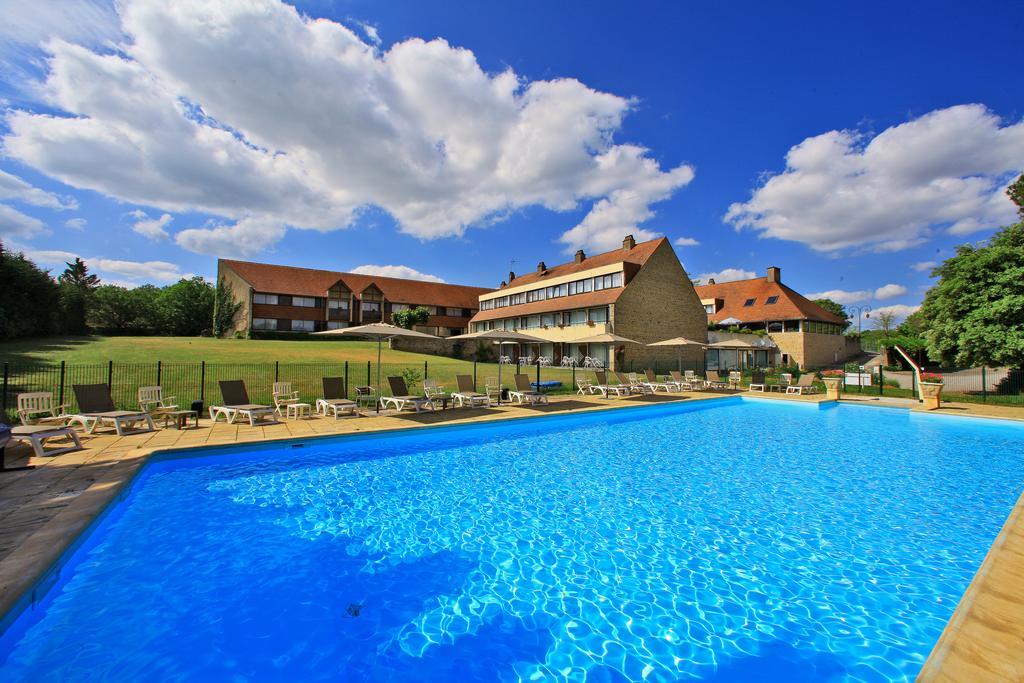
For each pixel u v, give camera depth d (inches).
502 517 242.2
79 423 424.5
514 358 1742.1
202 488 284.8
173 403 553.0
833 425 564.1
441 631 144.6
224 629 144.1
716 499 273.1
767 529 227.5
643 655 134.1
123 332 2207.2
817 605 160.2
